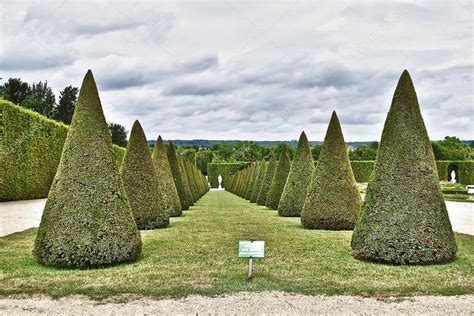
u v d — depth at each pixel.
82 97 9.74
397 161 9.79
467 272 8.44
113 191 9.38
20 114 22.95
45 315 5.92
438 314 5.98
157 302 6.52
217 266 9.02
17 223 15.73
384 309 6.20
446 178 53.25
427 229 9.27
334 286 7.46
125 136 71.31
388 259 9.23
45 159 26.16
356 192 15.17
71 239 8.71
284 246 11.48
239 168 76.06
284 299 6.69
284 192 20.28
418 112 10.05
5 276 7.99
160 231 14.58
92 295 6.86
